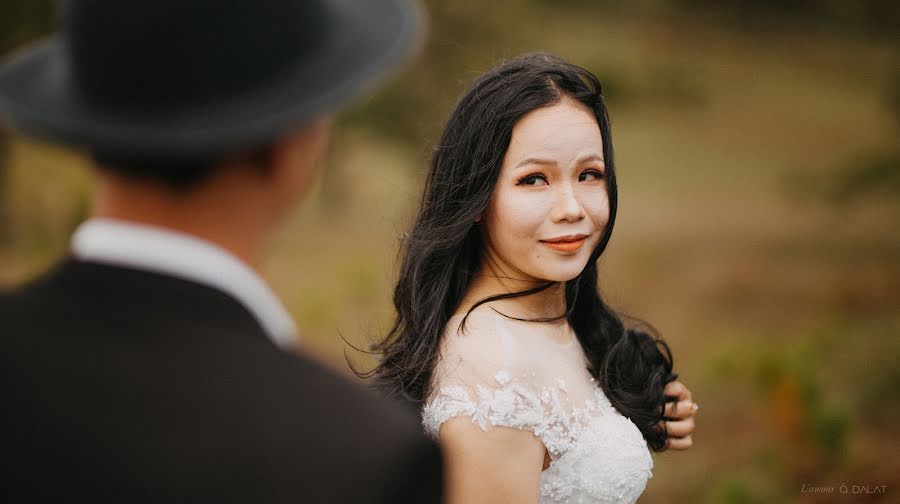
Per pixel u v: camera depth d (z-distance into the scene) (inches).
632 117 759.7
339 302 295.9
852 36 824.9
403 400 79.4
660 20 1072.8
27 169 436.5
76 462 35.2
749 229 473.4
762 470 185.8
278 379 37.1
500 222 77.1
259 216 39.0
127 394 35.9
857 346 257.3
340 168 506.0
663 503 188.1
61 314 37.4
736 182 592.4
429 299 81.7
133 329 36.6
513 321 78.3
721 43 996.6
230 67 35.1
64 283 38.0
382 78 36.7
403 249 93.7
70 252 40.4
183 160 35.8
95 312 37.1
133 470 34.9
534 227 75.5
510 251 77.1
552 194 75.7
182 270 37.0
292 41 36.5
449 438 72.0
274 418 36.2
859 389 223.9
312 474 35.5
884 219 418.9
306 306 292.7
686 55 935.0
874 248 390.3
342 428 36.7
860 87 761.6
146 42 34.3
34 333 37.4
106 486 34.8
